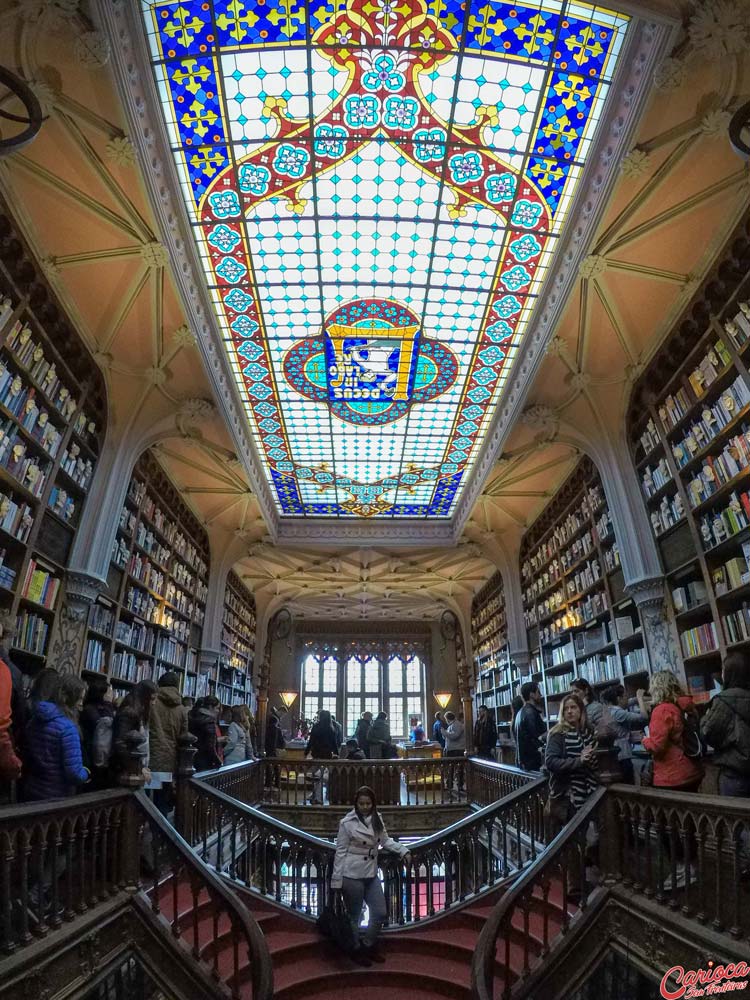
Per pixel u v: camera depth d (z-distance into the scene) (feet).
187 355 30.73
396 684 87.71
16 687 14.26
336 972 17.39
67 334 26.78
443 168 22.18
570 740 17.99
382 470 45.32
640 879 14.03
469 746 55.52
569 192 23.15
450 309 28.91
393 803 36.17
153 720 20.63
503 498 46.70
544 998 13.56
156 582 38.50
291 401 36.22
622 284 26.66
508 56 18.83
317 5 17.52
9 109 18.34
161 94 19.56
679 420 26.73
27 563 23.13
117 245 24.29
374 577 66.64
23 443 23.34
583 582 38.27
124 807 14.97
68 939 11.68
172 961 13.96
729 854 13.83
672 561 28.04
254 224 24.25
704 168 21.26
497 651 60.70
